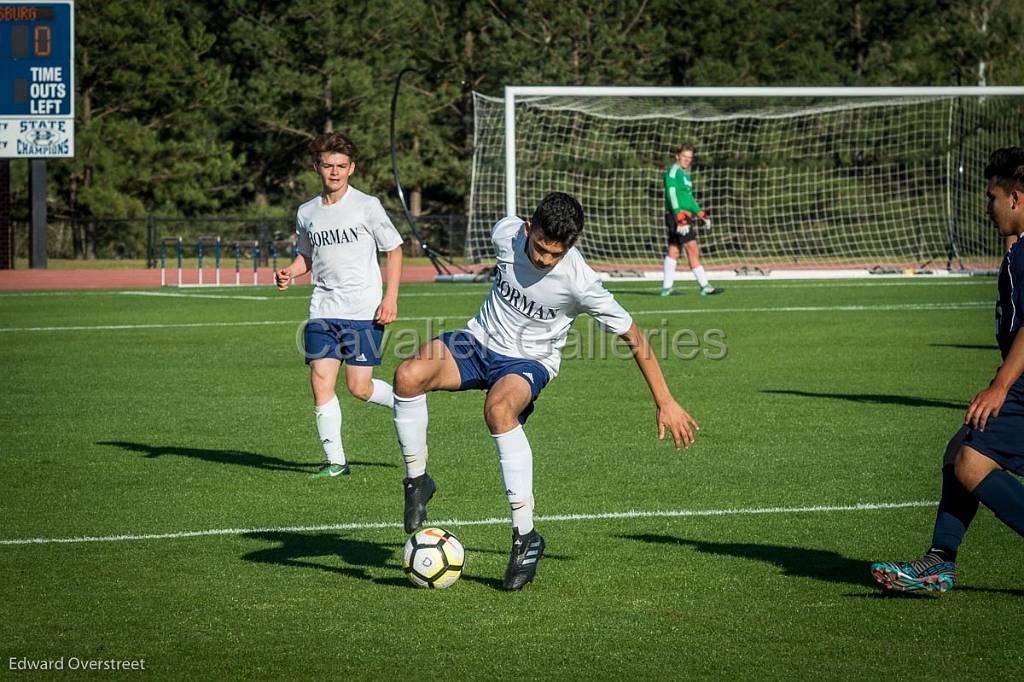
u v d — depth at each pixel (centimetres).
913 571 1231
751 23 10756
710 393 2745
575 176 8331
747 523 1591
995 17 10894
